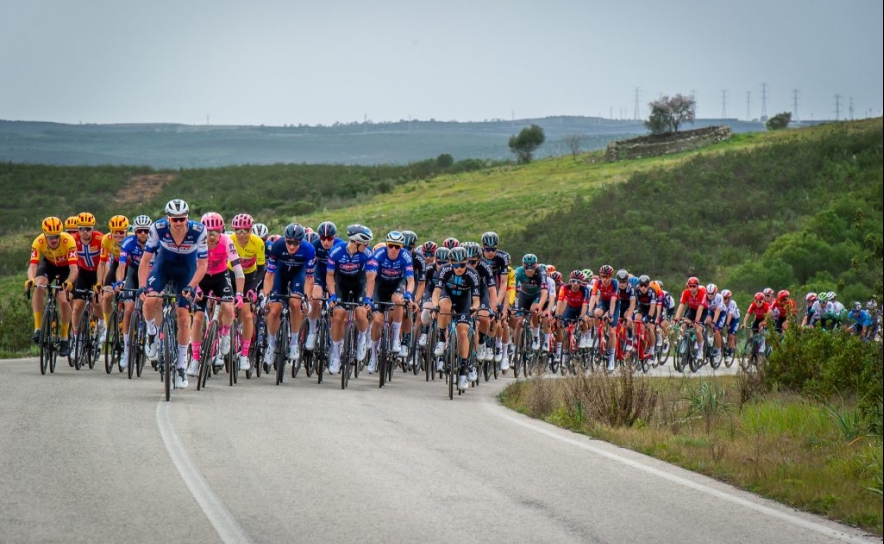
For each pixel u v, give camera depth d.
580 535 9.74
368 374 27.22
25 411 15.84
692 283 36.66
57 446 13.01
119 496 10.54
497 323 26.89
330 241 22.92
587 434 17.06
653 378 30.00
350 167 150.00
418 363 28.84
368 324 23.33
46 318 22.20
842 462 14.06
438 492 11.38
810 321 37.12
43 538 8.91
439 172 153.50
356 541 9.20
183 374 18.86
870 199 84.06
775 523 10.61
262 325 23.97
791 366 24.97
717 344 38.41
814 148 103.50
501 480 12.24
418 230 91.12
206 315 20.42
